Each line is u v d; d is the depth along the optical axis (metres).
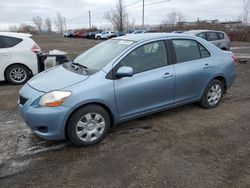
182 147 3.67
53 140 3.83
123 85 3.82
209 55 4.92
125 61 3.91
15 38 7.61
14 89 7.03
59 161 3.36
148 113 4.25
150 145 3.74
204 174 3.05
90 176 3.04
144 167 3.20
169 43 4.39
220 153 3.51
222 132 4.14
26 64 7.63
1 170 3.18
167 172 3.09
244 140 3.87
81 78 3.65
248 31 31.23
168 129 4.26
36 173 3.11
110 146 3.72
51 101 3.39
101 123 3.77
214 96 5.14
